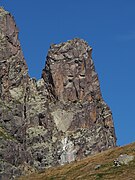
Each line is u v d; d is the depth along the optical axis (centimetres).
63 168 13238
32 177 14250
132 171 10806
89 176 11256
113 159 12031
